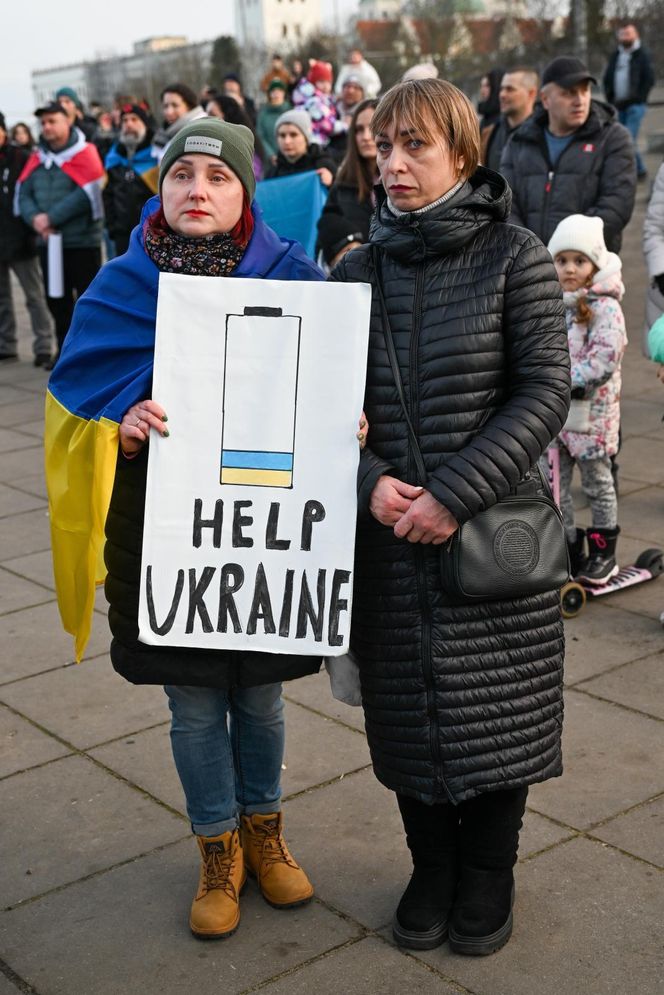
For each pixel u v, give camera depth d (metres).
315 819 3.11
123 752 3.53
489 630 2.41
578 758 3.34
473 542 2.33
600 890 2.74
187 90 8.65
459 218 2.33
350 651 2.58
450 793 2.43
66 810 3.23
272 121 10.84
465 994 2.43
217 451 2.43
